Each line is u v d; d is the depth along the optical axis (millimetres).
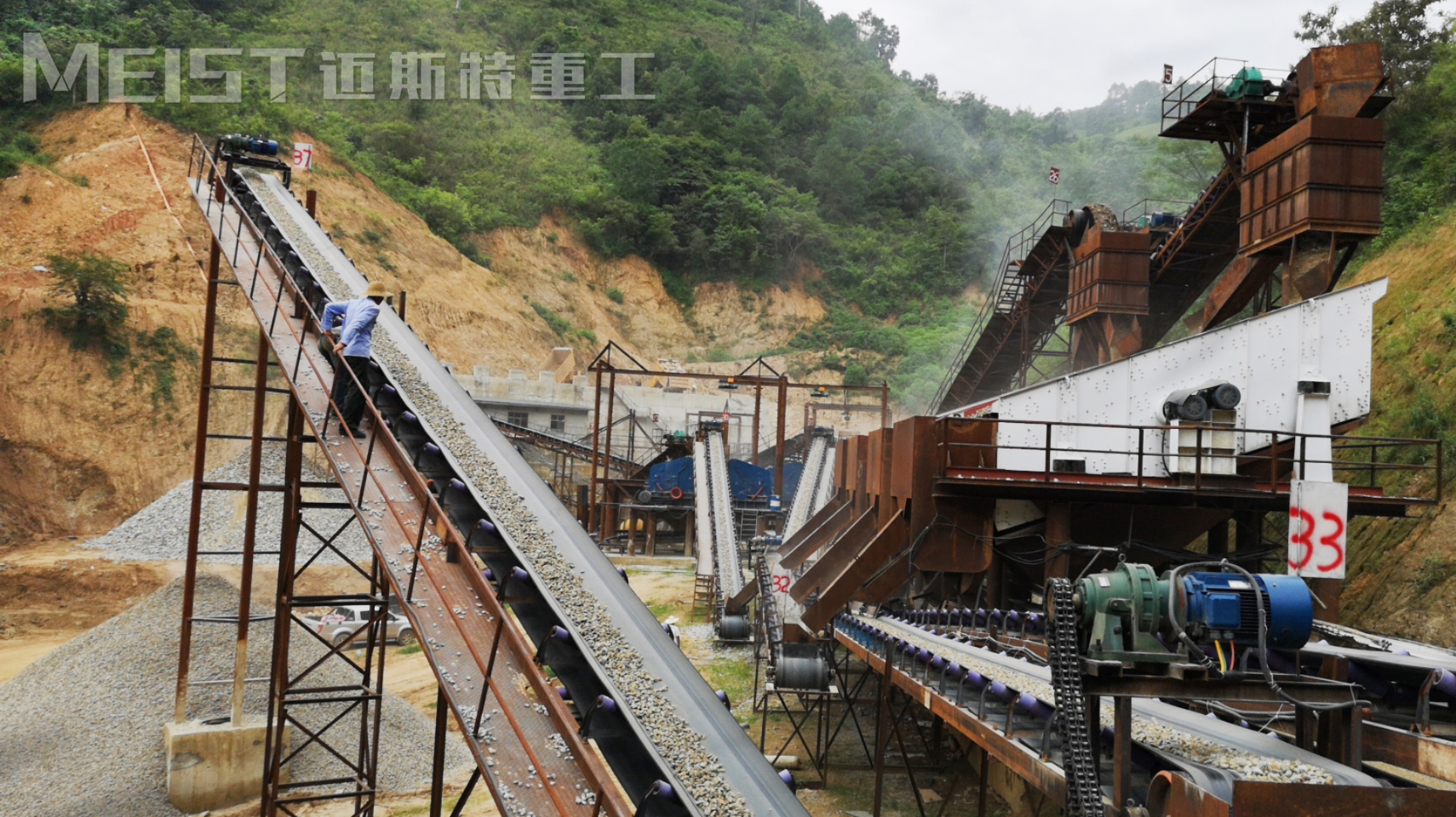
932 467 18719
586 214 125875
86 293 63906
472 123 129000
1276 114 25016
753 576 37688
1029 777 9367
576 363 101250
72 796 21125
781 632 24031
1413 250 30859
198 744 21562
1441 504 21719
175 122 86625
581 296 114188
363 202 95312
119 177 78000
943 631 17594
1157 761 8469
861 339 118188
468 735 9383
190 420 63656
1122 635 8336
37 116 85062
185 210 77188
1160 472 19984
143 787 21516
